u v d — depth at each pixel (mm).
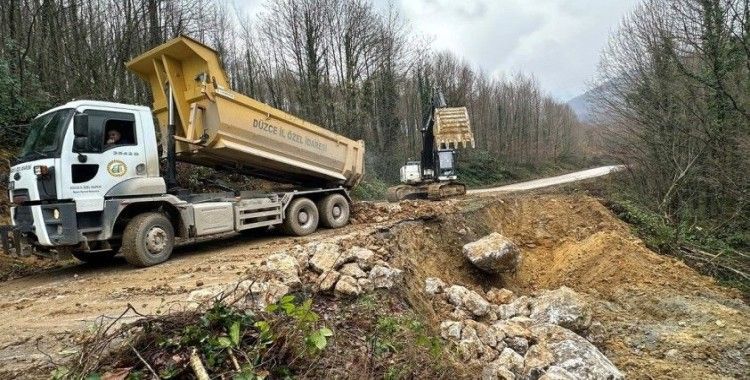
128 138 6887
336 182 11172
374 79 29328
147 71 8656
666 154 17469
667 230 13516
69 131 6137
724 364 6914
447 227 10852
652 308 8922
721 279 11164
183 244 9094
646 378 6516
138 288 5535
